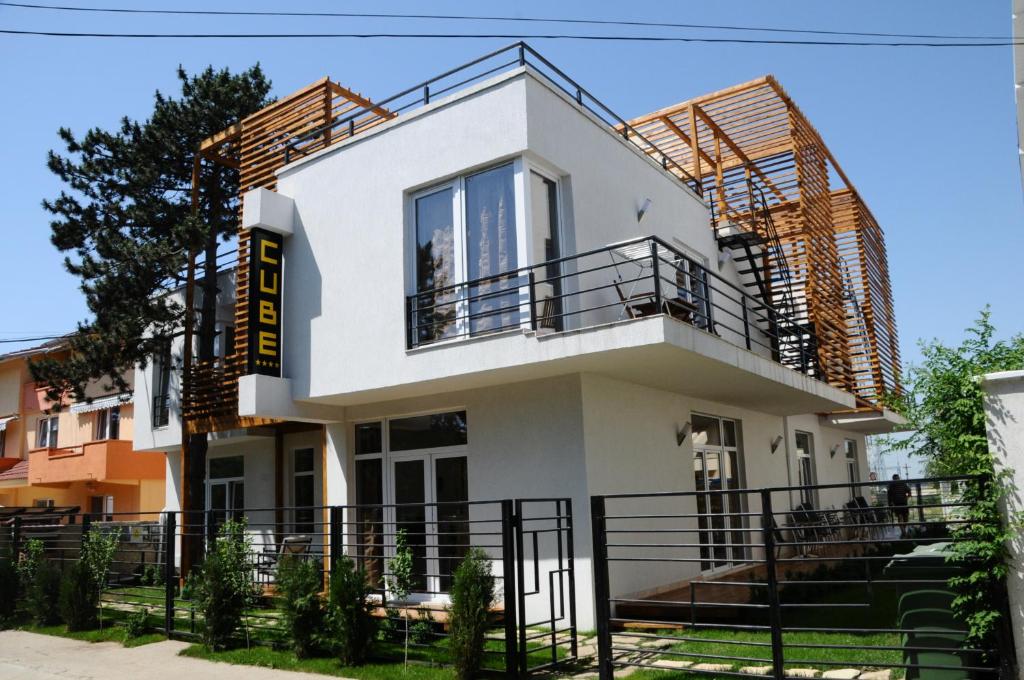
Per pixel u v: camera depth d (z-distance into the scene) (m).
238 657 9.48
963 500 6.02
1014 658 5.73
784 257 16.50
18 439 30.34
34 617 12.75
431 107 11.34
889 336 22.11
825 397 15.01
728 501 15.03
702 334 10.07
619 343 9.25
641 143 19.25
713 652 8.52
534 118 10.54
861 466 25.28
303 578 9.41
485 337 10.25
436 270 11.21
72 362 15.82
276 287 12.55
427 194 11.46
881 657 7.81
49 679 9.05
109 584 12.73
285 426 15.28
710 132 18.92
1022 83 6.62
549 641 9.65
